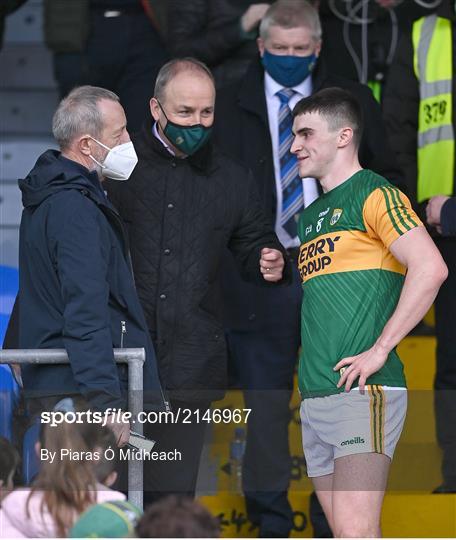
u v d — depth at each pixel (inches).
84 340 645.9
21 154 1182.9
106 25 1073.5
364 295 662.5
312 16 868.6
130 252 754.8
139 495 656.4
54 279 663.8
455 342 869.2
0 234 1122.7
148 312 749.3
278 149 879.1
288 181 876.0
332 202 677.3
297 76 870.4
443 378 876.0
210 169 764.6
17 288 834.2
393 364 665.6
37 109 1239.5
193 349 749.3
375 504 652.7
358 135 685.9
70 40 1077.1
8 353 650.8
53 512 599.8
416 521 785.6
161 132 756.0
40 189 671.1
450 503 781.3
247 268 782.5
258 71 886.4
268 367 855.1
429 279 639.8
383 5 963.3
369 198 661.3
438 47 932.6
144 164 759.1
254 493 740.0
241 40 983.0
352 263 665.6
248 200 773.3
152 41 1066.7
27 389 655.1
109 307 677.3
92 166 697.0
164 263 751.7
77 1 1080.8
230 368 866.1
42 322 666.2
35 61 1243.8
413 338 1000.2
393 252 653.3
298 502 800.3
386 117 940.6
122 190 757.3
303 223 693.9
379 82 967.6
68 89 1090.7
